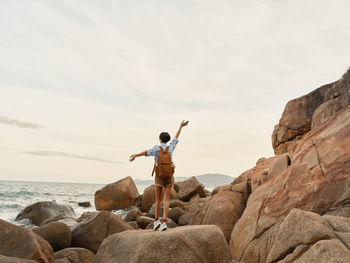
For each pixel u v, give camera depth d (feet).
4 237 17.25
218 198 29.78
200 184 58.29
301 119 38.04
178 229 17.48
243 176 37.83
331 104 31.68
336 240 11.63
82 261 20.21
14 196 107.96
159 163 17.58
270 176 28.09
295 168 22.61
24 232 17.90
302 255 12.43
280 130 41.47
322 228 12.81
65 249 21.06
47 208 48.34
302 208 18.95
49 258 17.83
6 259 12.64
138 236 16.42
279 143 42.27
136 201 65.72
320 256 11.49
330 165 19.67
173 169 18.02
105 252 17.20
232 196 29.94
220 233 17.43
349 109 24.27
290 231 14.12
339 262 10.71
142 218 36.06
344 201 17.39
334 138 22.00
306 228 13.23
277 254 14.26
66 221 38.27
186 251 15.24
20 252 16.61
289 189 21.11
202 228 17.29
